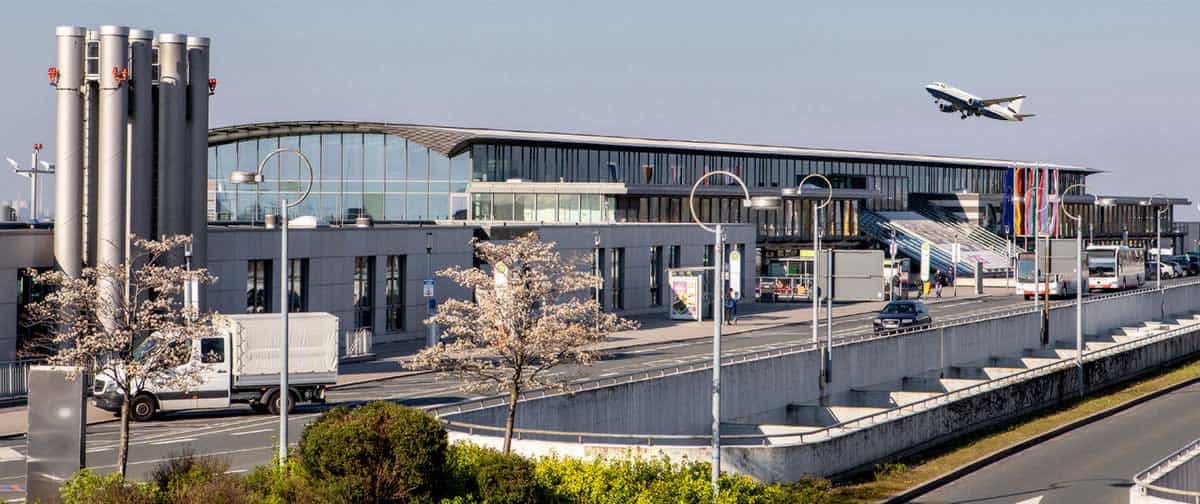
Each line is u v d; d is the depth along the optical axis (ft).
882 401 217.56
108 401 153.48
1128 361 265.13
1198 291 382.63
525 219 336.29
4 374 168.04
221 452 134.00
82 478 97.09
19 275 179.01
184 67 195.52
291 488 96.17
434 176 339.98
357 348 216.95
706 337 260.01
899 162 499.92
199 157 197.36
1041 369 239.09
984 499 147.64
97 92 188.44
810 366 206.49
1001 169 570.05
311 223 225.35
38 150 255.50
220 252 205.26
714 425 118.11
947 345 248.52
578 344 128.88
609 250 295.28
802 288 372.38
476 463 106.22
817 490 135.95
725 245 343.87
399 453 97.96
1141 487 126.93
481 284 129.70
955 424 189.88
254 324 158.20
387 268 241.96
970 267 447.01
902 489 149.38
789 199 414.41
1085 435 196.03
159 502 96.27
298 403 168.45
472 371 130.11
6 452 135.74
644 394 167.73
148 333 145.38
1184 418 212.64
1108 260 385.91
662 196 350.23
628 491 112.57
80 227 186.50
